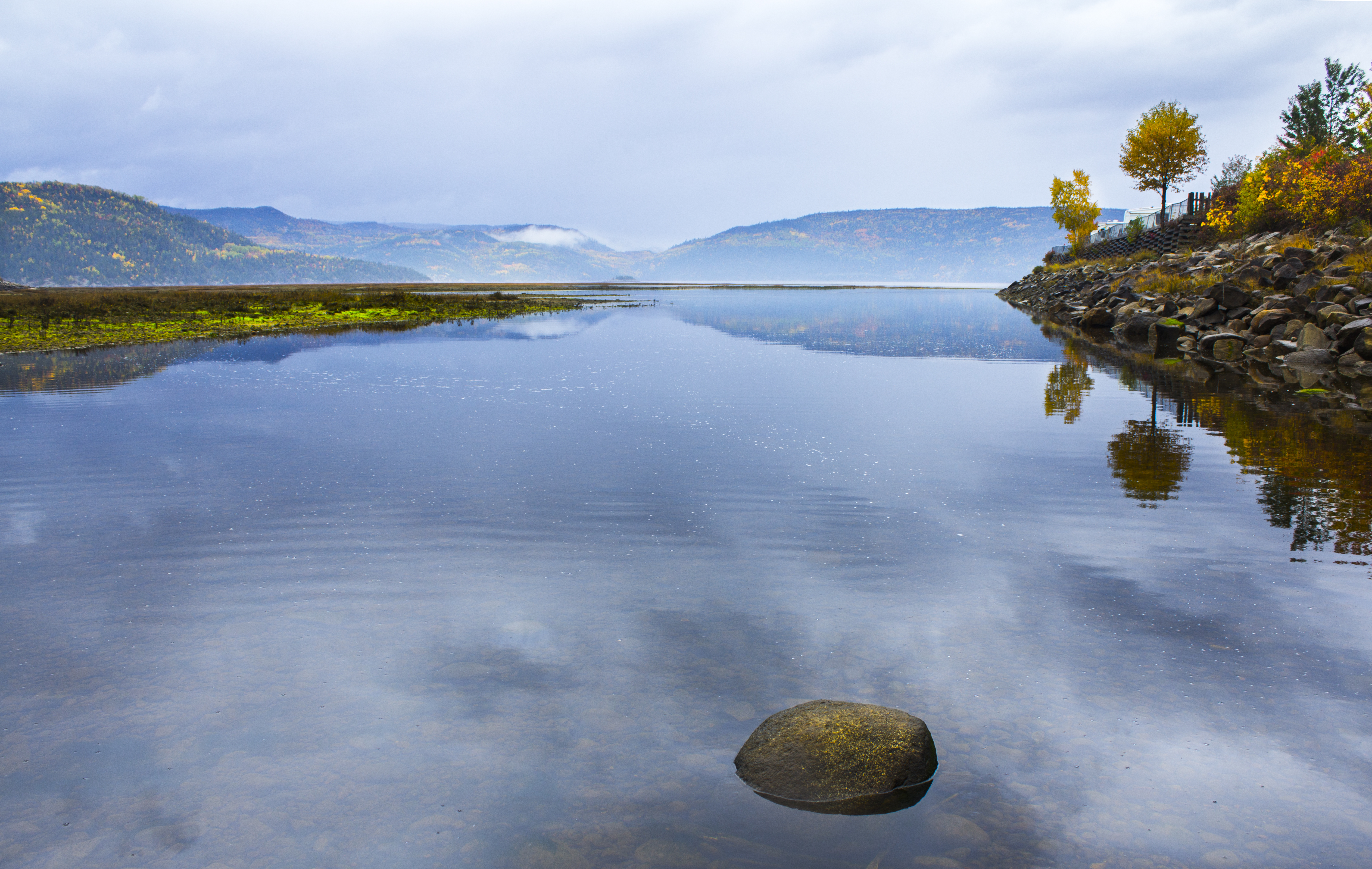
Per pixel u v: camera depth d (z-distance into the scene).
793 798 2.67
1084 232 60.72
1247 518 6.02
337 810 2.62
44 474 7.51
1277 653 3.73
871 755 2.76
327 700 3.35
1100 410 11.30
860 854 2.39
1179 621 4.11
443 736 3.06
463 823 2.54
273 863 2.37
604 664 3.65
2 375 15.09
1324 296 17.97
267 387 13.47
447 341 23.38
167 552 5.32
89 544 5.51
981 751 2.95
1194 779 2.77
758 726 3.08
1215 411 11.09
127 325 28.88
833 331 28.56
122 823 2.56
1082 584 4.66
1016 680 3.49
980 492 6.86
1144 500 6.59
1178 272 29.33
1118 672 3.55
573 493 6.82
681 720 3.17
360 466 7.85
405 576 4.85
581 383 14.13
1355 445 8.80
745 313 42.84
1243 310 20.36
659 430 9.76
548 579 4.79
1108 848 2.40
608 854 2.38
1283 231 28.42
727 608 4.32
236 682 3.51
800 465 7.87
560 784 2.75
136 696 3.39
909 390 13.34
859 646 3.83
